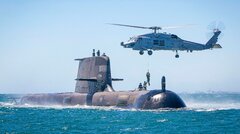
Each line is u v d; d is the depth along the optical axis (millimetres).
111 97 168625
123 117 133375
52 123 124562
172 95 152000
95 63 178750
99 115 142000
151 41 189000
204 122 119125
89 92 184125
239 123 116562
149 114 138375
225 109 164875
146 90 160625
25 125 121188
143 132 102938
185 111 147625
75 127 114375
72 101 188625
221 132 101875
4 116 148500
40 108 182375
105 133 102312
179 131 103750
